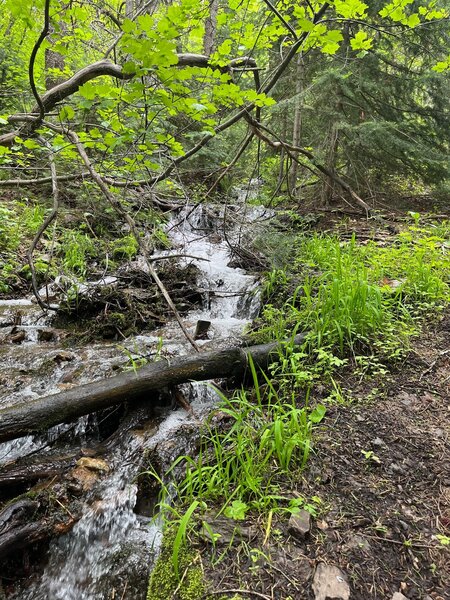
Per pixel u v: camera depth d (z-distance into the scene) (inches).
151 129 165.6
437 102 318.7
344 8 132.6
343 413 107.1
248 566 70.7
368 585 66.7
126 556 88.9
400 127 315.0
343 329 136.3
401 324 142.5
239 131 351.6
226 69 159.5
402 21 137.4
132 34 105.3
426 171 321.1
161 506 82.5
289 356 130.5
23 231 273.9
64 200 268.8
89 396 110.6
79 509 96.1
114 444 117.1
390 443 96.9
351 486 85.8
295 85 349.7
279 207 354.3
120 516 97.4
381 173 351.3
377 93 316.8
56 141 138.7
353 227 293.4
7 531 86.6
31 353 170.1
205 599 65.9
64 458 112.0
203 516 81.6
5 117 150.6
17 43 293.9
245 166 358.6
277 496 82.2
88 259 260.7
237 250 250.4
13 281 233.8
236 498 85.8
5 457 118.0
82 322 204.7
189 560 72.8
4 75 305.6
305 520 77.3
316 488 85.7
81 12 125.4
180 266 251.4
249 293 213.8
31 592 87.1
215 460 98.3
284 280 205.2
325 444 96.7
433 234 238.8
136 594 82.2
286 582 67.5
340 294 143.1
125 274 239.9
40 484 100.9
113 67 146.9
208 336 180.9
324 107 315.0
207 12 135.0
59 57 341.1
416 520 77.9
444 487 84.9
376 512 79.8
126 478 104.5
